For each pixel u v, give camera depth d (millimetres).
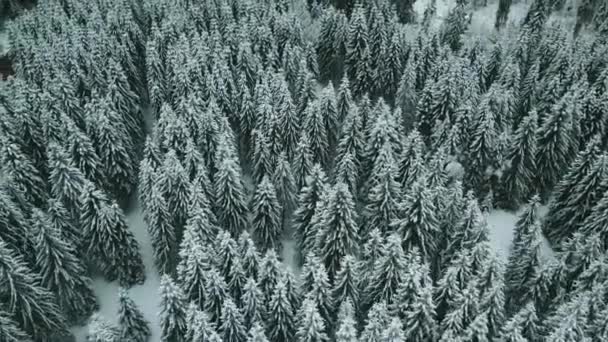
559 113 51094
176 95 60125
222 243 38188
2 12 90688
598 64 66062
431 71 62938
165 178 44781
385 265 36656
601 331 33719
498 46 67312
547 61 68938
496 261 36344
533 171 53625
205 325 31906
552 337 31219
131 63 65438
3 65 80938
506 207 55375
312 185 44156
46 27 74312
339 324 36062
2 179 48250
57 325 39188
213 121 51969
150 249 51031
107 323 36812
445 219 44344
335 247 40875
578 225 48156
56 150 42594
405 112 62062
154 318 44312
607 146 56531
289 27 71438
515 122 61812
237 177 44938
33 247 41531
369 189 49500
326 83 74375
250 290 34969
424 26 83500
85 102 60656
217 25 74125
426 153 55906
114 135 49625
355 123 51125
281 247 49438
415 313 32969
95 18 73250
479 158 52125
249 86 64938
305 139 49688
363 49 67312
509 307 43031
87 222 42031
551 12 89938
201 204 43375
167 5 78750
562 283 39469
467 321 33656
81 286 42500
